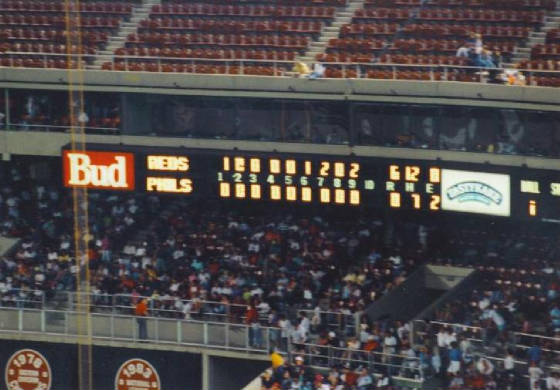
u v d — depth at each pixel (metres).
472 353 108.56
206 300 123.25
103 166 127.06
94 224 136.12
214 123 125.12
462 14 135.50
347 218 130.62
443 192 115.75
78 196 135.12
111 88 127.69
